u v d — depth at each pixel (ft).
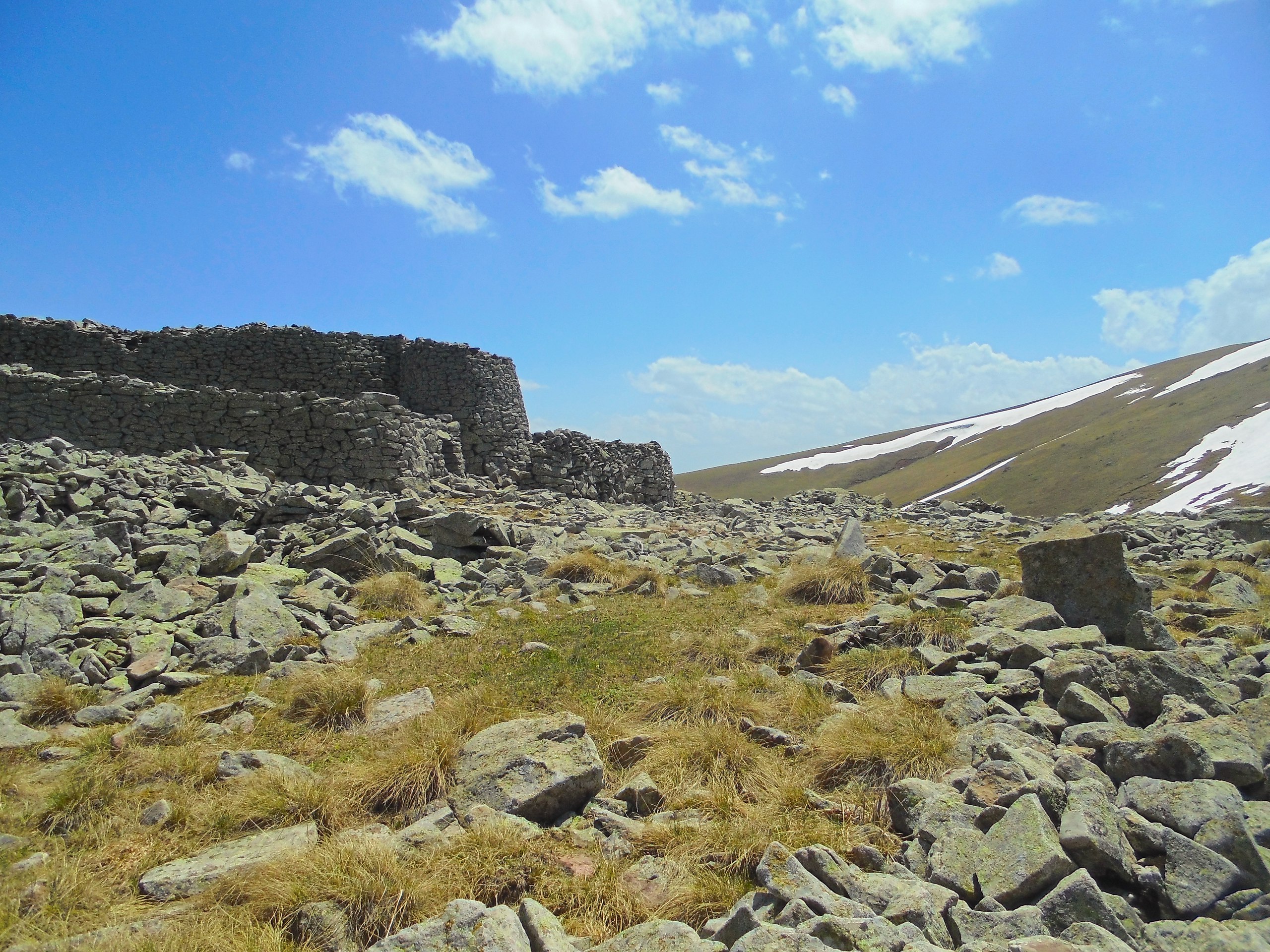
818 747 25.63
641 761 25.91
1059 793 19.52
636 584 50.72
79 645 34.91
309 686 30.89
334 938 16.97
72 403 84.69
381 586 45.75
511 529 61.16
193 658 35.29
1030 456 437.17
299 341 118.01
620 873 19.57
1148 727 23.99
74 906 18.38
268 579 45.75
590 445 125.90
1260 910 15.98
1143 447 385.50
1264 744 22.34
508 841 20.18
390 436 89.81
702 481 633.20
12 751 26.27
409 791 23.85
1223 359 515.91
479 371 120.47
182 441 87.40
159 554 45.21
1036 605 37.17
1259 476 298.35
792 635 38.06
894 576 49.85
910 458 580.71
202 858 20.34
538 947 16.17
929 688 29.17
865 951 14.60
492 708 29.78
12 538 45.09
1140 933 15.62
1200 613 41.45
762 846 20.04
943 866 18.15
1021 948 14.47
